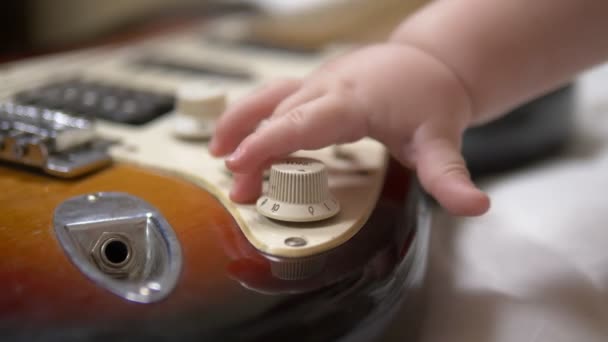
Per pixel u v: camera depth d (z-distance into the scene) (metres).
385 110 0.35
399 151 0.36
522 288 0.37
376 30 0.69
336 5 0.79
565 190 0.45
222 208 0.34
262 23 0.75
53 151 0.38
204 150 0.40
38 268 0.30
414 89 0.35
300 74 0.53
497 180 0.49
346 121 0.34
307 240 0.31
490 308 0.36
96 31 0.71
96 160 0.38
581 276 0.37
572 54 0.37
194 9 0.80
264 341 0.28
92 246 0.32
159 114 0.45
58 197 0.35
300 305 0.29
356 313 0.29
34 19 0.66
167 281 0.30
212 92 0.42
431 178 0.34
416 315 0.34
